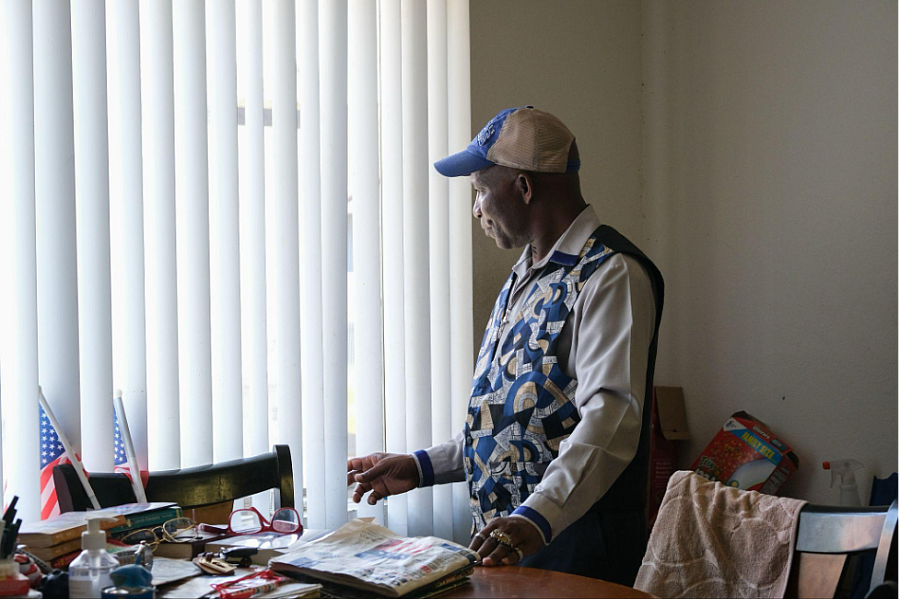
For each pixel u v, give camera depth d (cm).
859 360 224
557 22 271
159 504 141
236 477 173
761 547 131
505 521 137
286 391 211
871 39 221
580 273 167
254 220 205
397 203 234
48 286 175
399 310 234
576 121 276
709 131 269
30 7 170
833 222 230
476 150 179
